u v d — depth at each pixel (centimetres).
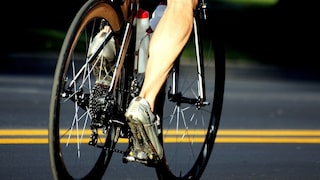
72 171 940
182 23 936
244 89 3155
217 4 7431
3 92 2558
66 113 1955
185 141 1512
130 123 912
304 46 5512
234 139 1709
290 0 5991
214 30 1100
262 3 8344
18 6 5528
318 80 3925
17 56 4041
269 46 5428
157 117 947
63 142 1079
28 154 1423
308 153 1560
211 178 1274
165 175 1049
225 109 2342
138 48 960
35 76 3291
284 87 3353
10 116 1955
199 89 1048
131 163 1357
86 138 1475
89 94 887
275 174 1325
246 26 5850
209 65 1136
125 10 928
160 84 931
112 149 940
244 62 4969
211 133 1142
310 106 2544
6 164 1322
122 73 945
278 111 2347
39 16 5434
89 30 892
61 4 5712
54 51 4600
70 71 860
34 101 2314
